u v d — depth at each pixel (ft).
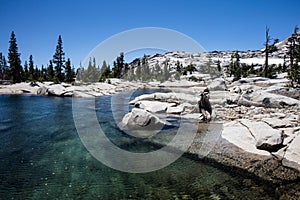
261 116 37.24
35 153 24.45
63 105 58.80
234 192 16.90
